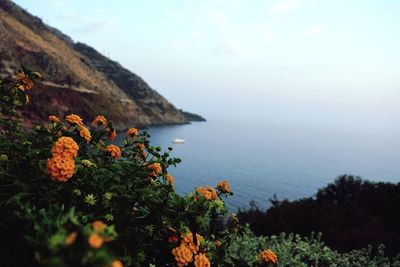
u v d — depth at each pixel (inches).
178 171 3939.5
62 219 85.5
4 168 131.3
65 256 71.5
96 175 135.0
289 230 512.7
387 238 429.1
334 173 5290.4
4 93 155.6
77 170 126.0
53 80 5036.9
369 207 573.6
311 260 344.5
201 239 135.9
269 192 3393.2
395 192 584.4
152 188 148.6
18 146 135.6
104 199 125.2
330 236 454.3
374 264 343.6
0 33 4953.3
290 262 308.8
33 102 3545.8
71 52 7564.0
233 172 4360.2
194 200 138.2
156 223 131.8
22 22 6953.7
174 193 138.9
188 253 123.4
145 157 166.6
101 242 71.4
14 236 100.2
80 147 158.1
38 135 151.6
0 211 108.7
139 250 121.0
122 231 126.3
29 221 97.0
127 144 170.9
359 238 436.5
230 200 2837.1
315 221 508.4
